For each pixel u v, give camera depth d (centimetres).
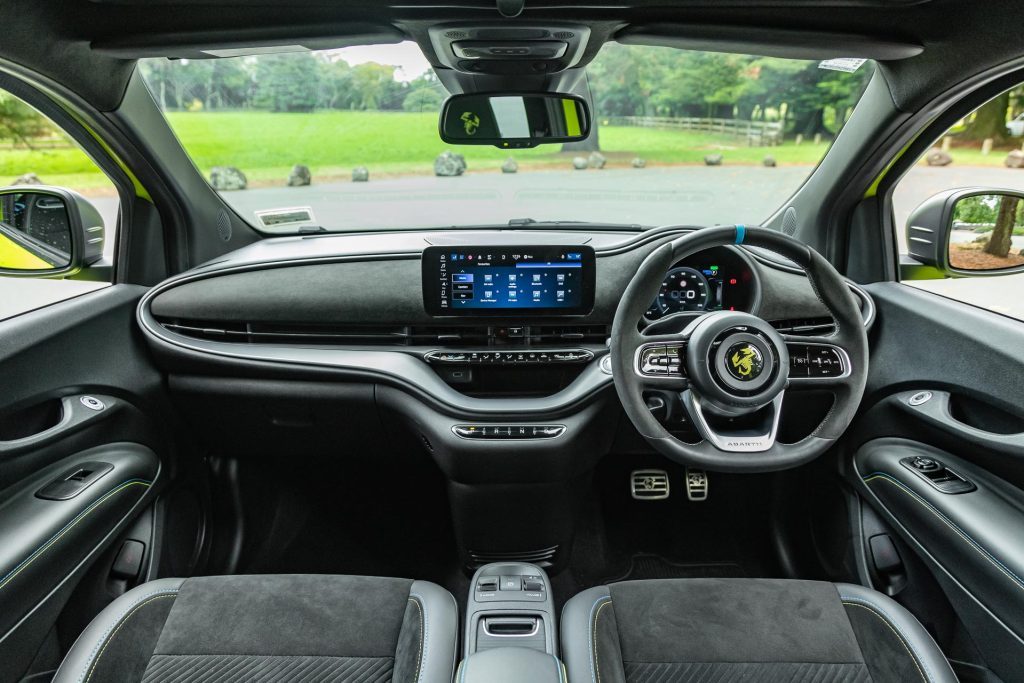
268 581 158
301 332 225
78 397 196
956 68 184
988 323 188
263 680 133
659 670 137
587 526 274
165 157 229
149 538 211
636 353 155
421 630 143
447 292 211
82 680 131
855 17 179
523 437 201
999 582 148
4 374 171
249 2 173
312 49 202
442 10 175
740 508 274
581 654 139
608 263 225
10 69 177
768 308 214
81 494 176
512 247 208
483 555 229
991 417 180
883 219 238
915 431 203
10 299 199
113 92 204
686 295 220
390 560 256
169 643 140
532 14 178
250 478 264
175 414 233
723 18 182
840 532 223
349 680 133
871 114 216
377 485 281
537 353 214
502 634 148
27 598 147
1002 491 171
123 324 220
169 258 245
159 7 175
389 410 215
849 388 159
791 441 240
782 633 143
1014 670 146
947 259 212
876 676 133
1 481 166
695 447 157
